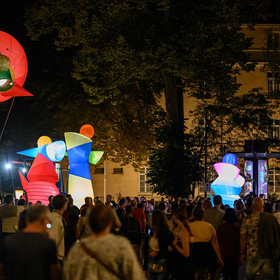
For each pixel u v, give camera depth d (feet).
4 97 52.11
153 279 24.45
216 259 25.88
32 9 83.46
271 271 26.50
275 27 129.70
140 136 106.73
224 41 79.15
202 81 80.07
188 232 24.54
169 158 79.87
